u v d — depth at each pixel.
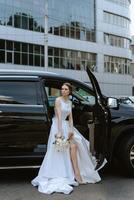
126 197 6.23
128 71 68.62
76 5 56.91
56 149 6.80
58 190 6.45
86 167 7.05
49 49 52.81
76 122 7.50
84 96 7.55
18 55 48.31
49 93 7.36
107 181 7.19
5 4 46.88
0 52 46.38
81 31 57.88
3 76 6.88
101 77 61.47
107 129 6.94
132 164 7.34
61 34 54.50
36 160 6.84
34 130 6.82
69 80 7.29
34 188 6.71
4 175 7.57
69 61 55.75
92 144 7.25
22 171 7.87
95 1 60.41
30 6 49.62
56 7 53.56
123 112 7.30
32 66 49.78
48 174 6.77
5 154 6.72
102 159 7.01
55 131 6.84
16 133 6.74
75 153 6.93
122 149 7.30
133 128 7.28
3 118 6.68
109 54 63.31
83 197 6.21
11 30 47.44
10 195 6.32
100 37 61.31
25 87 6.93
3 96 6.79
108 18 63.38
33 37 49.84
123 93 66.44
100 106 7.05
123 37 66.94
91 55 59.97
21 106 6.81
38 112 6.84
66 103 6.99
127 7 67.69
